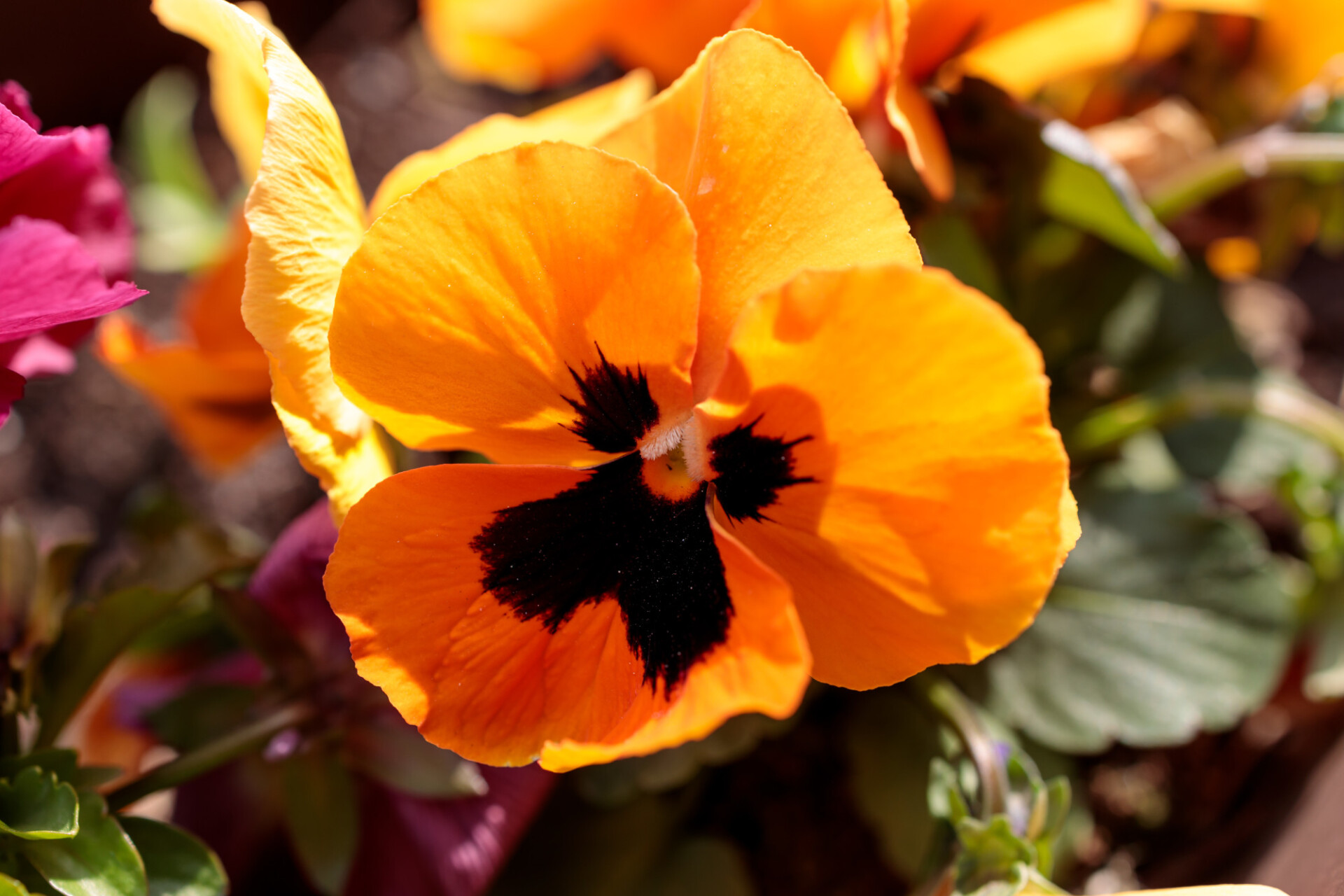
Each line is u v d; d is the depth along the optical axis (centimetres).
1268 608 28
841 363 19
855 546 20
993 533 20
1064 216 28
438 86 47
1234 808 30
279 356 21
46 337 25
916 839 28
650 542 22
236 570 27
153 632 28
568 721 21
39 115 44
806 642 21
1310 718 30
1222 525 29
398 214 20
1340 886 23
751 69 21
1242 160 28
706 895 28
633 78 26
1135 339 31
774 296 19
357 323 21
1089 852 30
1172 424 31
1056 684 28
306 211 21
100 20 44
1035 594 20
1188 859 29
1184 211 29
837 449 20
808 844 29
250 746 25
